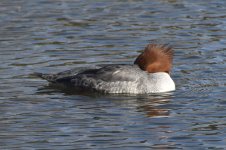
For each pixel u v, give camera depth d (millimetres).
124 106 18453
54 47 23641
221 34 24609
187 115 17625
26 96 19297
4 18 26781
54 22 26359
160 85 19672
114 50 23312
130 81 19719
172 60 20234
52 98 19172
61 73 20484
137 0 28969
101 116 17641
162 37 24453
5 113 17906
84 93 19734
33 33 25125
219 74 20906
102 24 26047
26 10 27734
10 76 20922
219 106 18266
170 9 27656
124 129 16703
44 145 15773
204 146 15617
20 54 22922
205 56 22500
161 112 17906
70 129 16734
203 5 28031
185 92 19500
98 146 15680
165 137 16156
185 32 24922
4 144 15867
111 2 28812
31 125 17047
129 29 25406
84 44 23953
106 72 19984
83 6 28312
